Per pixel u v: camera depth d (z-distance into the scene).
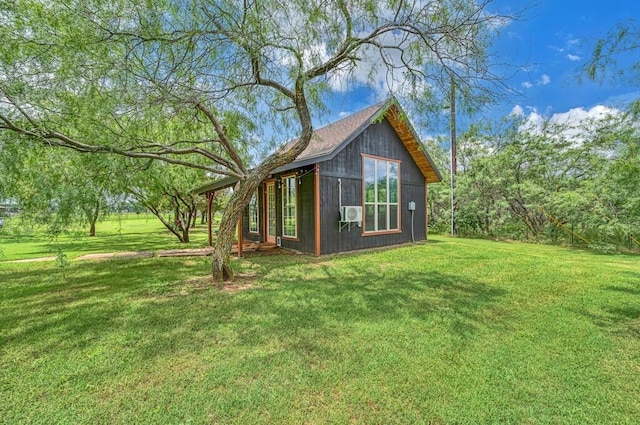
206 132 6.93
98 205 5.63
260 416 2.02
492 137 13.73
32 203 4.95
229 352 2.87
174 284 5.41
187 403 2.15
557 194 11.42
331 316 3.75
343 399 2.18
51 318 3.80
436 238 13.37
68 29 4.00
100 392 2.29
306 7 4.34
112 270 6.71
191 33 3.91
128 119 5.00
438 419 1.99
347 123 10.36
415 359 2.71
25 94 4.12
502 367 2.58
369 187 9.79
